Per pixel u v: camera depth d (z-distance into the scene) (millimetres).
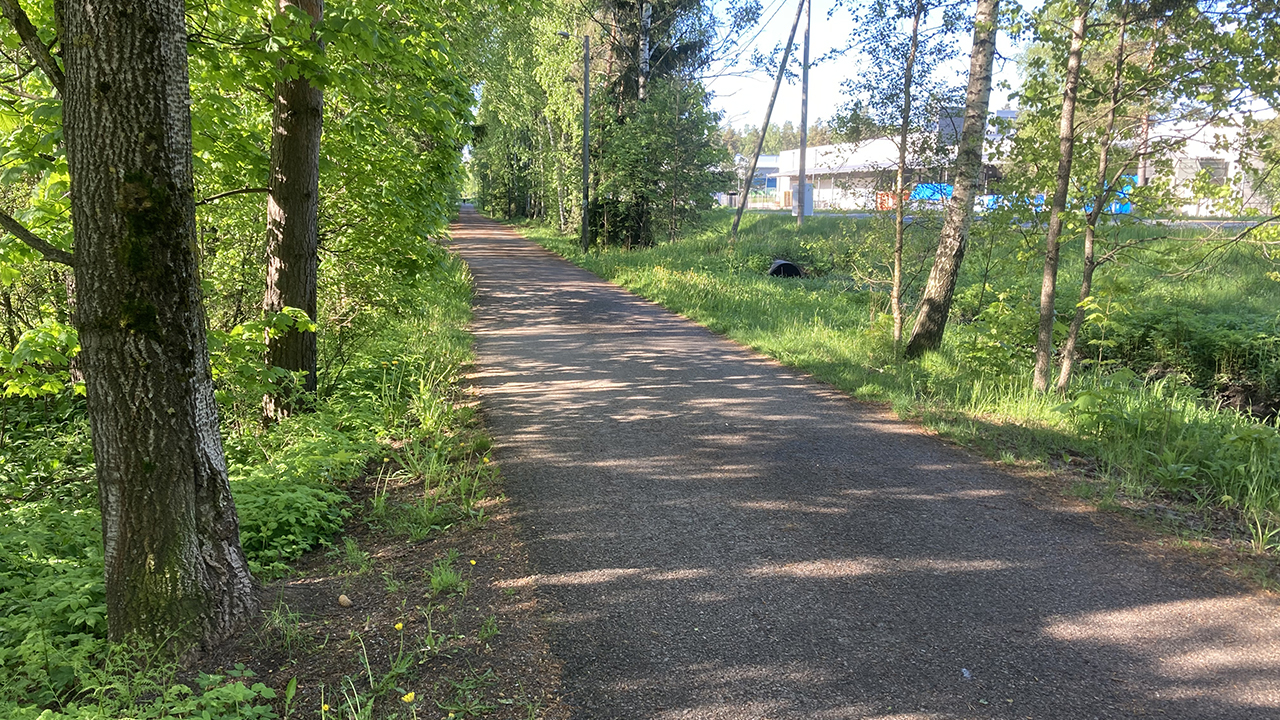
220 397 6961
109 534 3547
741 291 17859
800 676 3486
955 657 3654
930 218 11719
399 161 10125
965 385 9086
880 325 11906
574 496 5719
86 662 3363
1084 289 8906
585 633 3830
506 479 6090
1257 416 10789
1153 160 8648
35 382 5965
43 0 5617
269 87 7203
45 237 6680
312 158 7797
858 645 3748
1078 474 6293
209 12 6520
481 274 22266
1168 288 15086
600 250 28922
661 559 4672
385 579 4410
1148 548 4883
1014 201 9398
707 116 29047
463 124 10594
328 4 7285
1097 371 10742
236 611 3754
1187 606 4148
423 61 8977
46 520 5148
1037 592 4305
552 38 29859
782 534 5066
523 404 8500
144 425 3467
